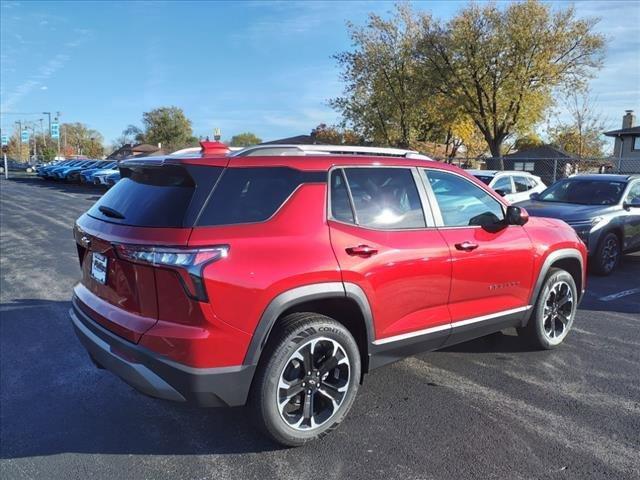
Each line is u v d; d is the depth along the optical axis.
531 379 4.30
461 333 4.10
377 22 36.38
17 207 19.55
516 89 31.25
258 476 3.00
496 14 31.06
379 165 3.73
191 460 3.17
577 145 44.00
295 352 3.13
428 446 3.30
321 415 3.34
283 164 3.31
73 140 124.25
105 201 3.56
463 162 35.00
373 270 3.41
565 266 5.21
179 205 3.01
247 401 3.11
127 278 3.07
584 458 3.16
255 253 2.99
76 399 3.99
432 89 34.62
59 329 5.54
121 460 3.18
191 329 2.86
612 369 4.51
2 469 3.09
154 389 2.95
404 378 4.32
